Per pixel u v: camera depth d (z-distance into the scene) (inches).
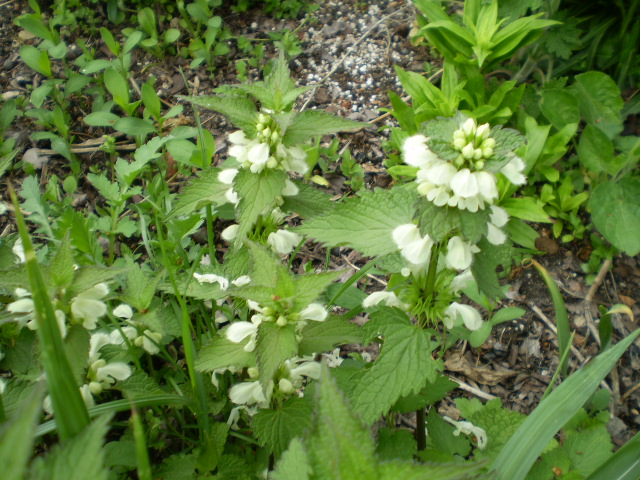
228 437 14.1
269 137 11.5
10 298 11.3
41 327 6.9
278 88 11.4
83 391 11.4
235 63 24.1
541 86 22.1
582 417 15.5
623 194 19.0
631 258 19.9
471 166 9.0
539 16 20.7
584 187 20.9
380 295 11.6
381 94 23.4
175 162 20.7
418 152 9.2
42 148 21.0
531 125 19.1
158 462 14.1
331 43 25.0
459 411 16.5
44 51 20.1
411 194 11.0
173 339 16.1
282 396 11.6
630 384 17.3
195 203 13.2
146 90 18.7
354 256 19.7
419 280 11.1
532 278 19.4
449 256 9.6
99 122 19.6
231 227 13.6
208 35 23.0
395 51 24.7
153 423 13.4
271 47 24.6
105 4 25.1
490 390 17.2
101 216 19.4
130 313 13.1
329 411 5.5
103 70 22.7
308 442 5.6
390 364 10.7
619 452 10.4
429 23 20.1
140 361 15.3
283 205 13.1
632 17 22.0
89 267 9.6
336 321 11.5
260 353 9.9
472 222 9.2
